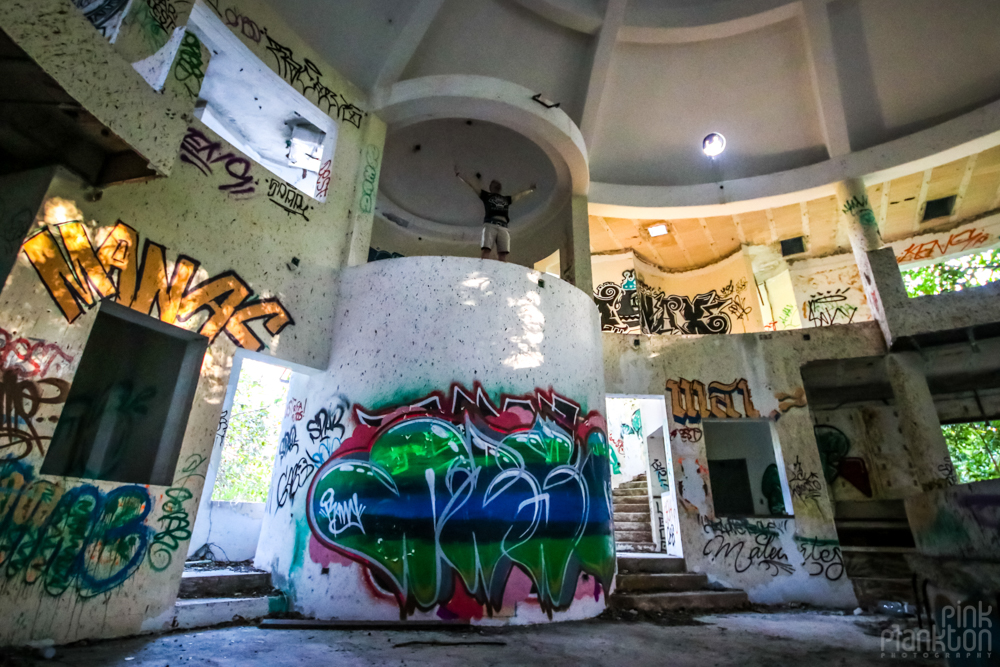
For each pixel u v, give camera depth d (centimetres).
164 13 460
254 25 660
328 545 548
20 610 376
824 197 1084
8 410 386
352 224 722
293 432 652
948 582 309
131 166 431
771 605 758
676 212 1060
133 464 490
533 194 1002
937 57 904
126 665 351
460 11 855
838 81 953
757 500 1089
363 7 769
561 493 601
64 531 408
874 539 985
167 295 506
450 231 1073
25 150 423
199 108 838
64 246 428
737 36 961
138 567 450
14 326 393
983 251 1131
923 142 916
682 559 805
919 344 834
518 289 661
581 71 969
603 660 417
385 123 816
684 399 896
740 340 925
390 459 561
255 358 600
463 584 525
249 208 606
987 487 255
